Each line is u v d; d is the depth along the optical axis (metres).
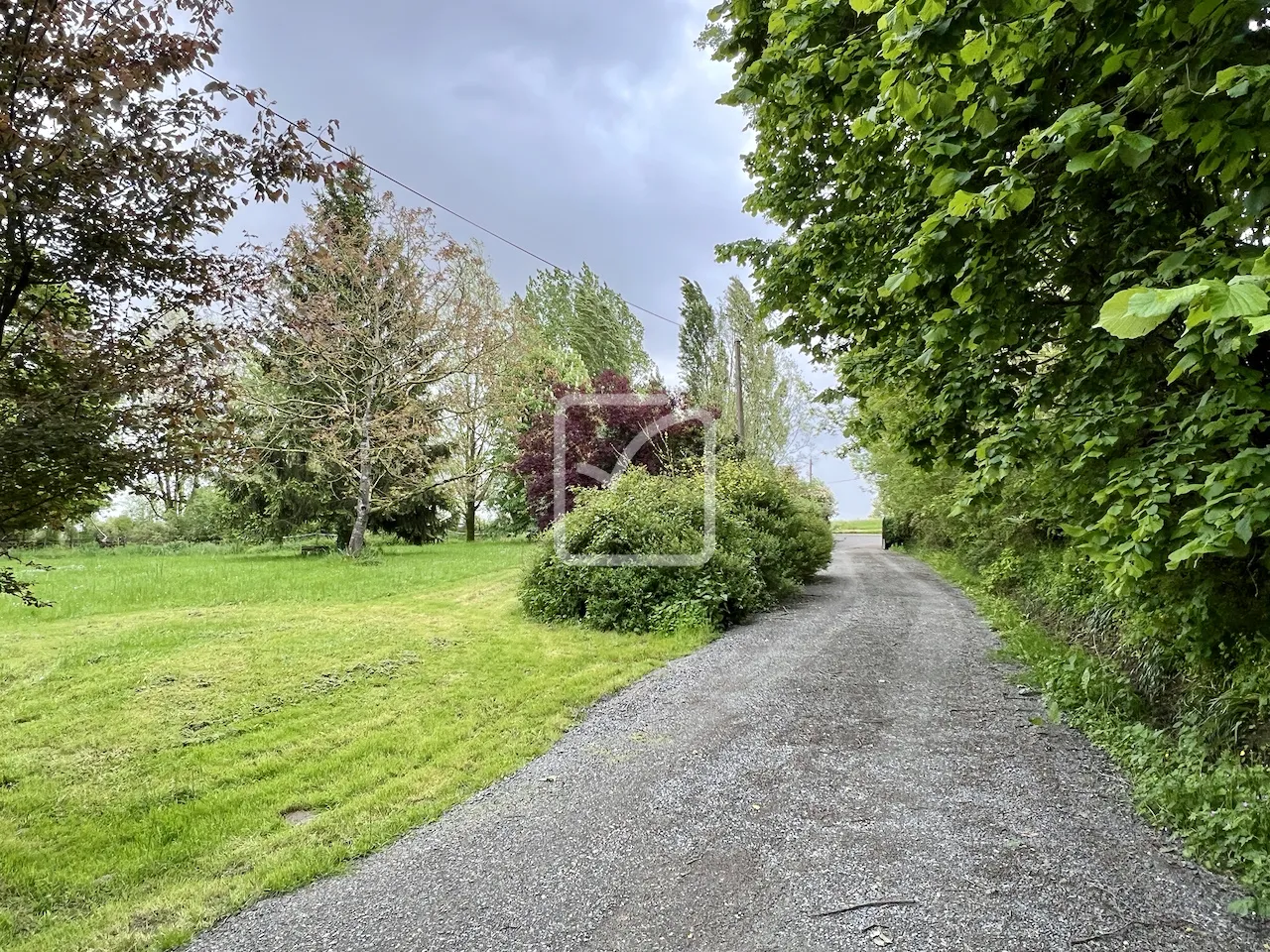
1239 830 2.54
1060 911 2.28
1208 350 2.04
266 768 3.88
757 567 9.27
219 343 3.08
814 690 5.20
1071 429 3.06
